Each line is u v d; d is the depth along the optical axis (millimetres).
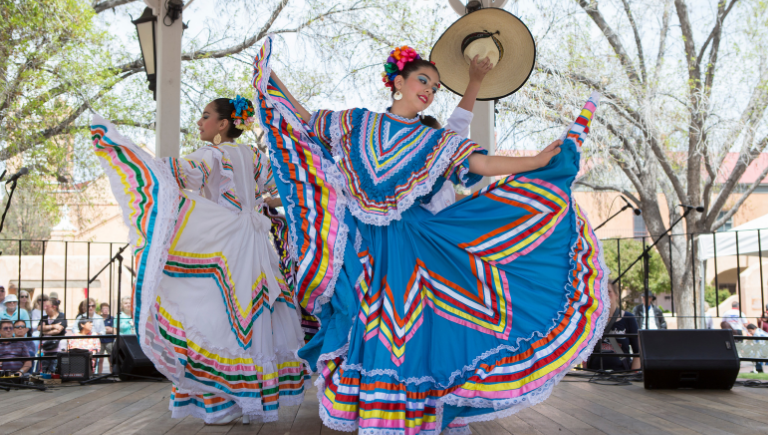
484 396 2008
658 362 3783
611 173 13023
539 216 2164
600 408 3080
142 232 2145
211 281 2475
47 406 3213
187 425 2611
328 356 2092
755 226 7863
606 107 11883
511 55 2730
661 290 14477
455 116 2609
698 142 12195
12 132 10633
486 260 2145
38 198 11773
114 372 4605
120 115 11367
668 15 12031
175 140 4977
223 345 2445
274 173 2316
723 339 3838
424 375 2041
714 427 2551
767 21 11922
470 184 2311
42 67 10781
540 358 2062
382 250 2170
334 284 2146
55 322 6445
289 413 2947
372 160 2262
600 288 2160
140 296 2102
